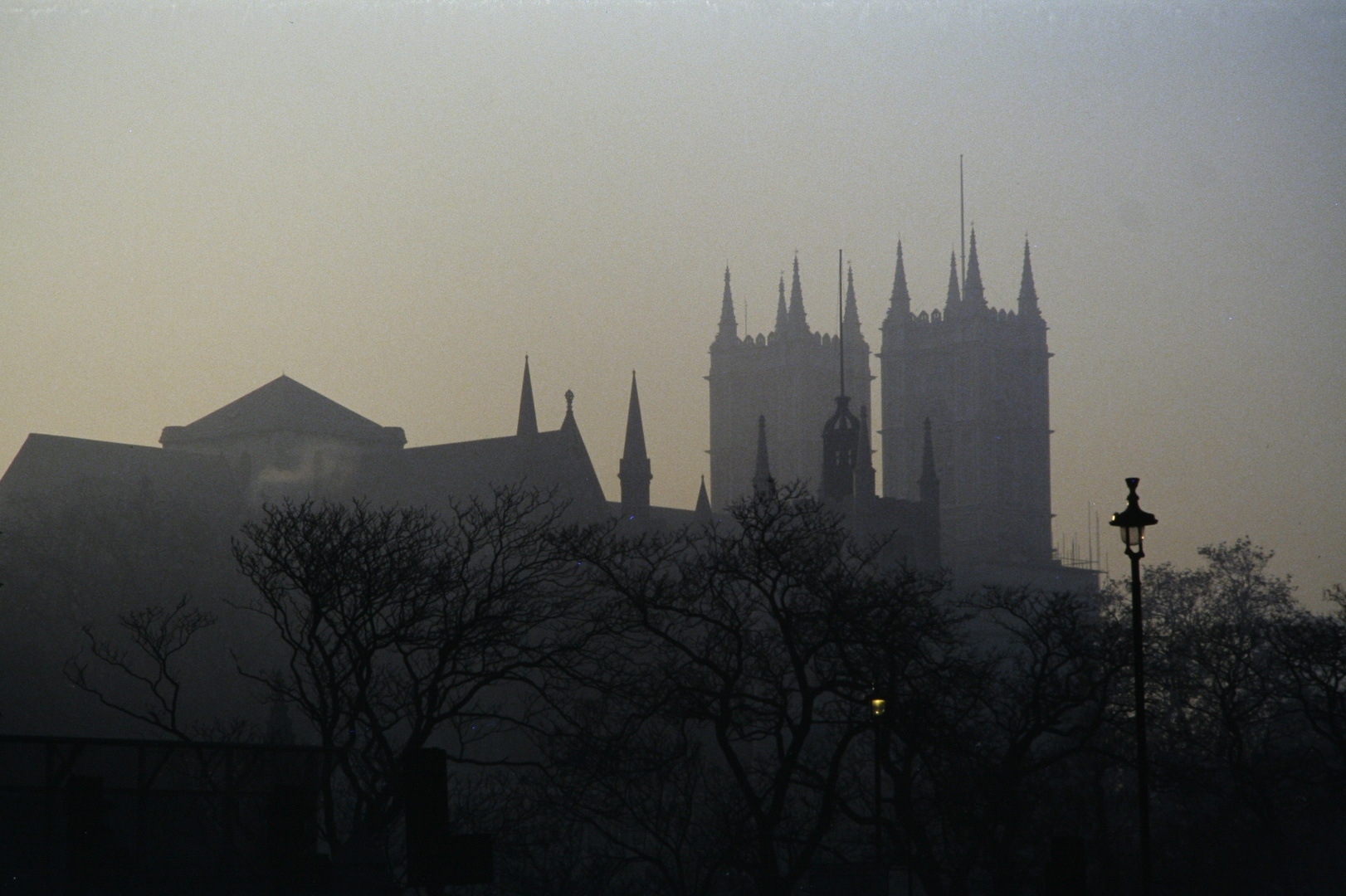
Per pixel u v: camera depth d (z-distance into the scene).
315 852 50.44
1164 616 119.06
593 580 91.38
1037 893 75.25
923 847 73.19
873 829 88.12
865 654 76.25
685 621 85.94
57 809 43.59
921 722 73.12
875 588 78.81
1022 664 93.06
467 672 76.50
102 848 42.69
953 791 73.31
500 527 90.88
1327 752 98.62
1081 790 83.50
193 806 49.34
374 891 52.28
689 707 75.31
